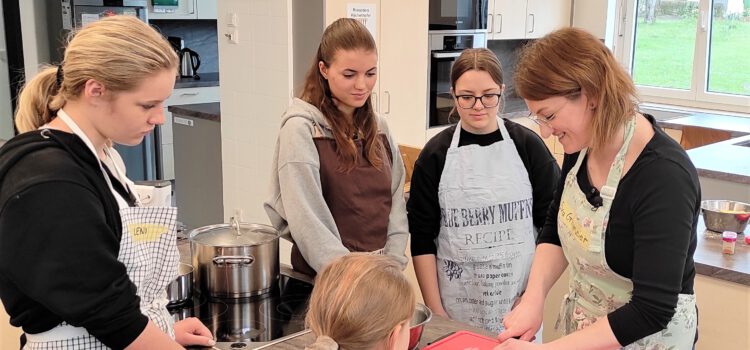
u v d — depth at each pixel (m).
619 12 5.75
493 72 2.09
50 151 1.19
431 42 4.52
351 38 1.92
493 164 2.15
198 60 6.43
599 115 1.39
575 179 1.61
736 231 2.38
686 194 1.37
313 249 1.87
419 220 2.21
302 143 1.92
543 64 1.40
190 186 4.71
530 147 2.20
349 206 1.99
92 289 1.18
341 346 1.13
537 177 2.20
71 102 1.25
